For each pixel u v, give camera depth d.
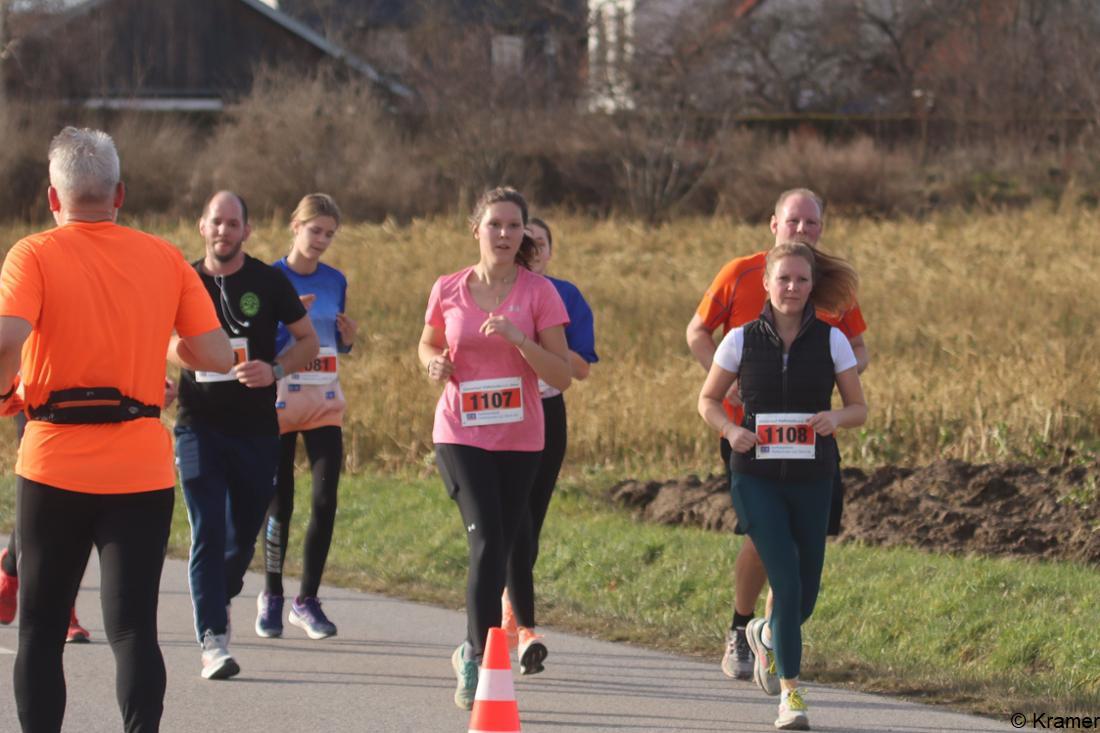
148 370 16.14
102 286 15.92
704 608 27.77
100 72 152.62
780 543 19.69
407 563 32.66
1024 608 25.56
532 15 163.88
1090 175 120.31
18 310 15.38
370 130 130.50
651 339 66.81
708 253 100.38
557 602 28.61
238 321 22.66
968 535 33.00
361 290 82.81
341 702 21.27
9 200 124.25
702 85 136.25
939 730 19.45
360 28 182.38
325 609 28.12
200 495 22.30
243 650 24.59
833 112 170.38
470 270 21.56
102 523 15.87
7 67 142.38
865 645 24.81
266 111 131.88
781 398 19.91
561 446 24.19
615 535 33.44
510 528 21.02
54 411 15.70
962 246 94.88
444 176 129.75
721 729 19.77
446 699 21.47
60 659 15.97
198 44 166.50
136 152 127.06
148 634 15.70
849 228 107.31
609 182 127.50
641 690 21.89
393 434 48.62
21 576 15.85
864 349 22.88
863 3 171.12
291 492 25.80
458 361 21.11
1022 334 61.59
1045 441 43.19
